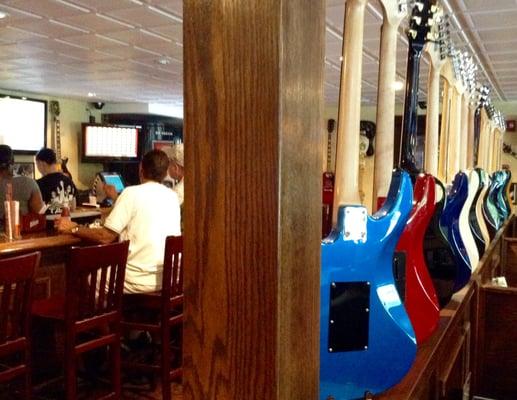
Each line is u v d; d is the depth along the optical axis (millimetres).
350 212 1152
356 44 1369
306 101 828
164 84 7609
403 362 1208
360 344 1160
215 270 820
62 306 2689
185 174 838
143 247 2832
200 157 824
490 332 2525
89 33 4754
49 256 3242
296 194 810
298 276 829
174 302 2744
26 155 8586
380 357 1184
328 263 1124
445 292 2010
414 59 1812
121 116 10102
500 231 4398
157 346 3242
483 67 5953
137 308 2855
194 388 850
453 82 2908
